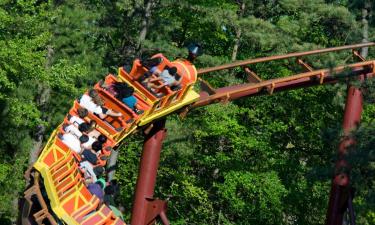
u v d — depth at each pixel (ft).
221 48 164.45
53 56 142.41
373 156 82.58
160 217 92.02
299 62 101.71
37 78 126.21
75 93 133.39
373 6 119.34
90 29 145.69
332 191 94.99
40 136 142.31
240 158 143.43
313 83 100.99
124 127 85.87
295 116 147.74
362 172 89.56
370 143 83.51
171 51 137.18
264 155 144.05
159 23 143.84
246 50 162.50
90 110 84.53
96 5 155.63
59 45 141.28
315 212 140.87
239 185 141.38
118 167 145.07
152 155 93.15
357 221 118.62
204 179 148.15
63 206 77.15
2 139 142.41
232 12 148.05
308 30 164.14
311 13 156.35
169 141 134.82
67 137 80.53
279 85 100.73
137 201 92.73
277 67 152.76
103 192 81.25
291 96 146.00
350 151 84.28
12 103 127.44
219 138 147.43
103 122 84.07
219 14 147.13
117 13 150.51
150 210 92.53
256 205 140.97
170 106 92.73
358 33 107.45
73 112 84.99
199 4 145.59
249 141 140.97
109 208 81.71
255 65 155.84
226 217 145.59
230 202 138.21
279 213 138.82
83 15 143.23
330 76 100.17
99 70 145.59
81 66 137.90
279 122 145.07
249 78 100.48
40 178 79.92
